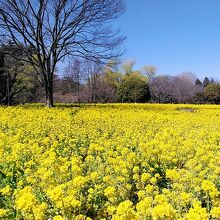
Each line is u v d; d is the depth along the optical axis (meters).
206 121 15.89
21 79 39.31
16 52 24.84
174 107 30.52
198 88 72.31
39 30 24.14
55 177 6.09
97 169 6.72
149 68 82.31
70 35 25.00
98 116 15.80
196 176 6.63
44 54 24.73
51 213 4.95
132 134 10.77
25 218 4.68
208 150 8.62
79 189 5.22
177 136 10.65
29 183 6.11
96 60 25.52
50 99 24.92
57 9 24.34
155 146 8.57
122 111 20.52
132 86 51.88
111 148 8.95
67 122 13.29
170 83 64.62
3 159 7.41
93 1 24.27
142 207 4.41
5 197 5.46
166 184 6.62
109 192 5.09
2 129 11.80
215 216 4.37
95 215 5.24
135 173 6.51
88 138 10.39
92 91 52.69
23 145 7.96
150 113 19.53
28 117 14.38
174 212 4.34
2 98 40.34
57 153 8.38
